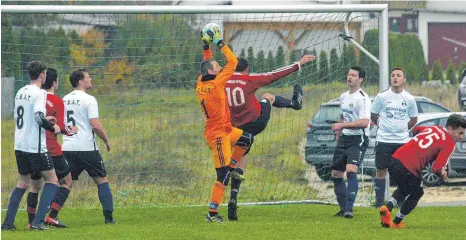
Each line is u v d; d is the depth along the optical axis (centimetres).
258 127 3039
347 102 3177
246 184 4216
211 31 2861
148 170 4253
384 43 3728
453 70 8325
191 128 4297
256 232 2705
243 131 2966
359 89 3181
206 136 2923
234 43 4188
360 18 4084
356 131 3162
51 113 2878
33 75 2778
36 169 2798
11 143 4234
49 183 2833
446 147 2702
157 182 4219
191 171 4294
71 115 2989
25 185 2856
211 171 4347
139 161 4281
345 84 4175
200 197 3972
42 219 2842
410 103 3406
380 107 3444
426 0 9019
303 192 4084
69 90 4344
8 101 4112
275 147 4478
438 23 9069
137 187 4119
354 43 3816
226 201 3888
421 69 8775
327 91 4188
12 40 4197
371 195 3916
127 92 4344
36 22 4253
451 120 2702
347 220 3091
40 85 2792
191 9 3581
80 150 2984
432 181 4450
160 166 4272
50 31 4278
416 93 8506
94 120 2972
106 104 4338
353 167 3152
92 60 4350
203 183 4194
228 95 2997
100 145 4369
